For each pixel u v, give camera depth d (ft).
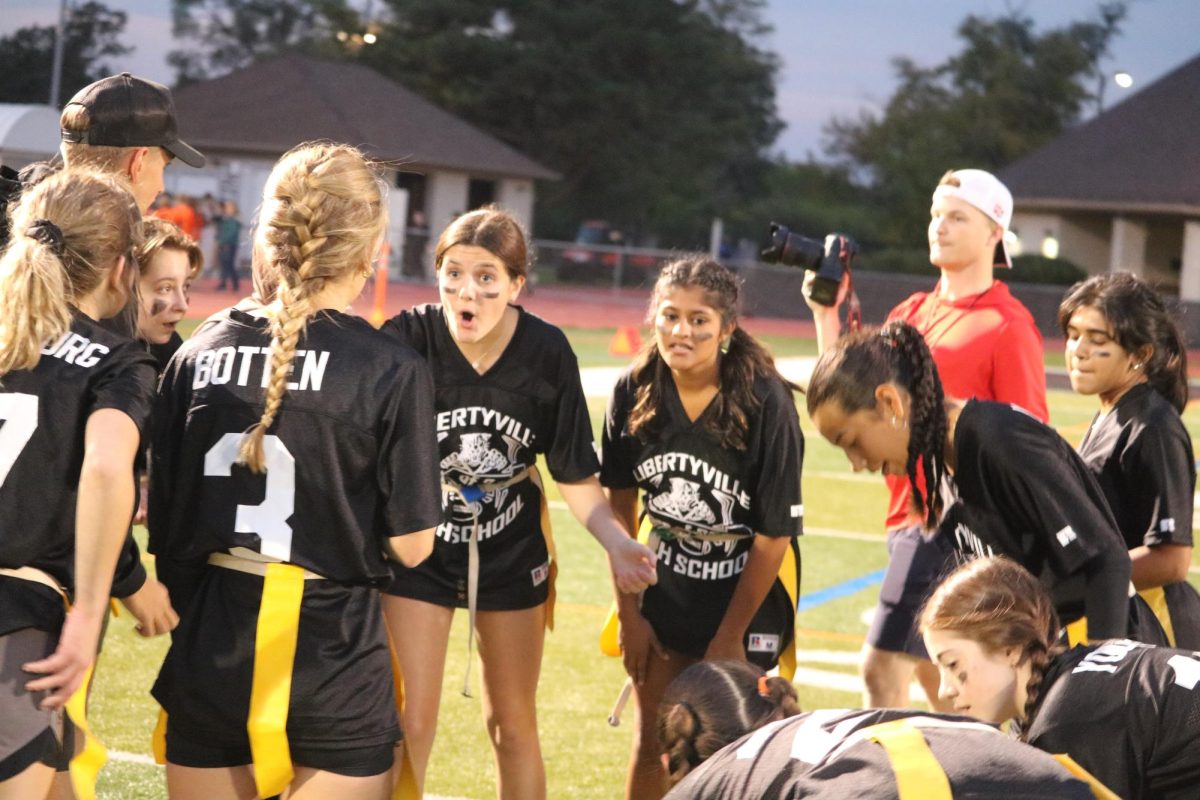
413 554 13.05
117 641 27.40
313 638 12.55
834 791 9.21
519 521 18.07
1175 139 172.04
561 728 23.95
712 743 10.99
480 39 250.16
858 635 31.53
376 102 203.62
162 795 19.24
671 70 257.96
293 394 12.57
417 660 17.60
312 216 12.79
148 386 12.55
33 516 12.20
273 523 12.53
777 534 17.67
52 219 12.92
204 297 124.36
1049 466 13.52
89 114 16.02
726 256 244.01
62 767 12.87
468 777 21.12
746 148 282.56
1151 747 10.88
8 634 12.09
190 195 147.13
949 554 20.03
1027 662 11.46
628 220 260.01
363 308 122.01
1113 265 170.50
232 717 12.57
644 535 18.99
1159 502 15.94
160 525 13.17
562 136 248.52
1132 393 16.57
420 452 12.92
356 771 12.78
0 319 12.25
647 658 18.75
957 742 9.49
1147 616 15.40
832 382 13.48
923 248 258.16
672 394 17.79
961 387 22.06
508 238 16.80
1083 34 296.51
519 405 17.40
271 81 200.75
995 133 269.64
